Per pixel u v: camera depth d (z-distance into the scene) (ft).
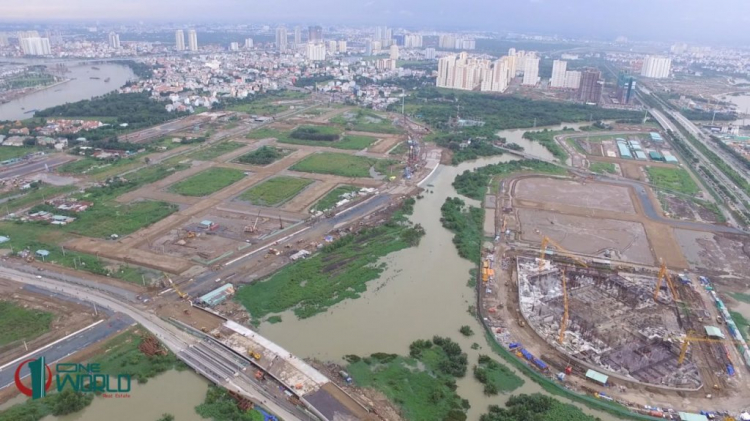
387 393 363.76
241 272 534.37
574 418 342.23
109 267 540.11
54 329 433.07
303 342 424.46
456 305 486.38
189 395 365.40
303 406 352.49
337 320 456.86
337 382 373.61
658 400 365.81
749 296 512.22
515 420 336.49
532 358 404.57
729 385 384.27
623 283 525.75
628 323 461.78
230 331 429.38
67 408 342.44
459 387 375.45
